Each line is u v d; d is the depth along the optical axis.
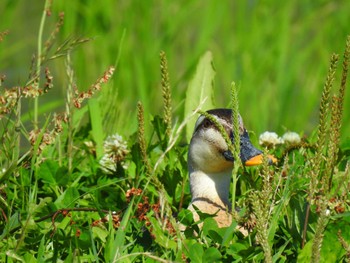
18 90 10.30
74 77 12.23
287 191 9.56
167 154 11.80
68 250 9.36
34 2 22.95
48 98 19.27
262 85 19.59
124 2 20.70
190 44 21.44
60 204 10.43
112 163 11.73
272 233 9.02
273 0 20.86
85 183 11.52
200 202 10.62
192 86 12.90
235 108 9.14
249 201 9.02
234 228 8.95
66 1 20.58
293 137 12.20
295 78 19.70
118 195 10.95
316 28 21.50
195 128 10.86
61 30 20.56
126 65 19.66
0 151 10.77
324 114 8.80
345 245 8.65
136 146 11.41
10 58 21.53
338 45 20.38
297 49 20.55
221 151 10.54
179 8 21.12
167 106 10.30
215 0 20.53
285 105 19.31
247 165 10.31
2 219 10.09
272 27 20.45
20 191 10.80
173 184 11.14
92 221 10.07
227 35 20.41
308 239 9.19
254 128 18.58
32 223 9.54
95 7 20.64
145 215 9.58
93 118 12.45
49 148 12.01
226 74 19.80
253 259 8.88
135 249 9.23
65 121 10.73
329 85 8.70
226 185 10.74
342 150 11.82
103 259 9.27
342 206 9.38
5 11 21.91
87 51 20.05
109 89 13.96
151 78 19.47
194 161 10.78
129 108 18.89
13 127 10.46
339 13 20.92
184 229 9.73
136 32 20.41
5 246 9.38
